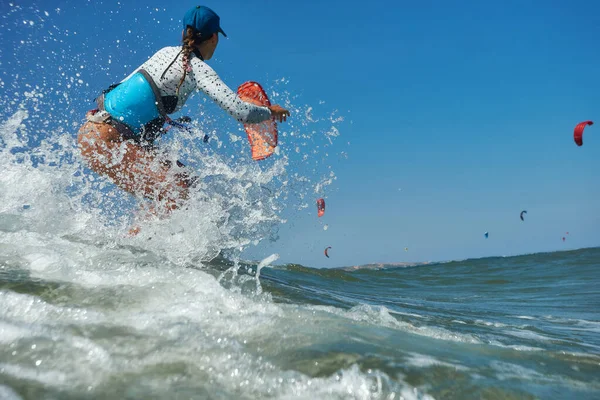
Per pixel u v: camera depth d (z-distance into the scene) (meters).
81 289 1.71
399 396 1.19
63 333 1.32
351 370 1.29
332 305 2.18
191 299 1.75
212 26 2.84
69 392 1.04
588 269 7.28
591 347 1.98
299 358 1.34
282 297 2.20
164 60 2.77
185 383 1.14
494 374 1.41
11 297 1.51
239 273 2.55
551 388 1.36
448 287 5.64
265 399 1.13
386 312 2.12
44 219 2.62
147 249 2.60
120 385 1.10
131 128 2.76
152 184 2.81
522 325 2.53
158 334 1.40
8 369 1.09
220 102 2.75
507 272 7.82
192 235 2.79
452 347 1.67
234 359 1.29
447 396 1.22
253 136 3.29
